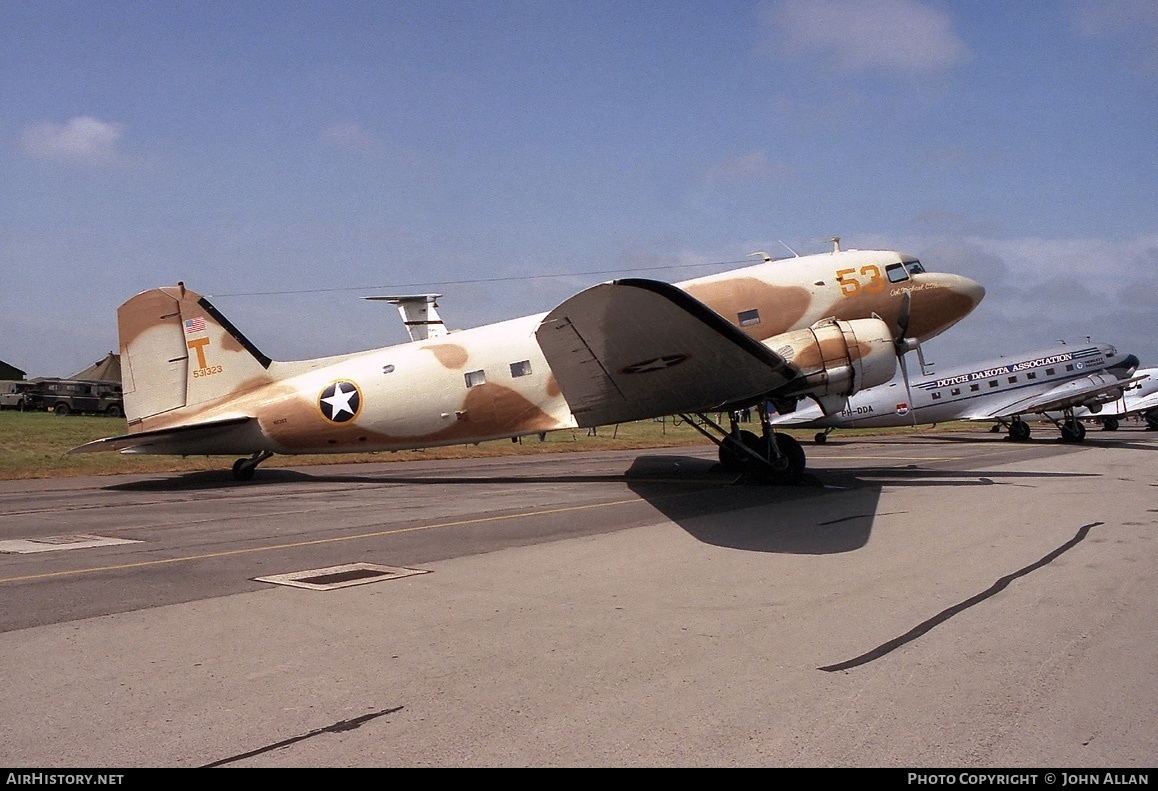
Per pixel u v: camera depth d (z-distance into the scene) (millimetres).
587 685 4957
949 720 4387
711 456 27703
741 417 19906
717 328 12516
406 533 10750
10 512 13328
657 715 4488
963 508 12586
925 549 9266
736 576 7965
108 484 18312
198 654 5570
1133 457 23906
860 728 4297
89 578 8000
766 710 4543
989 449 29234
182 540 10344
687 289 16562
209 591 7422
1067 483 16172
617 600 7039
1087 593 7141
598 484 17156
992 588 7355
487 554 9188
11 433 31578
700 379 14648
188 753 4027
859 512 12250
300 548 9664
